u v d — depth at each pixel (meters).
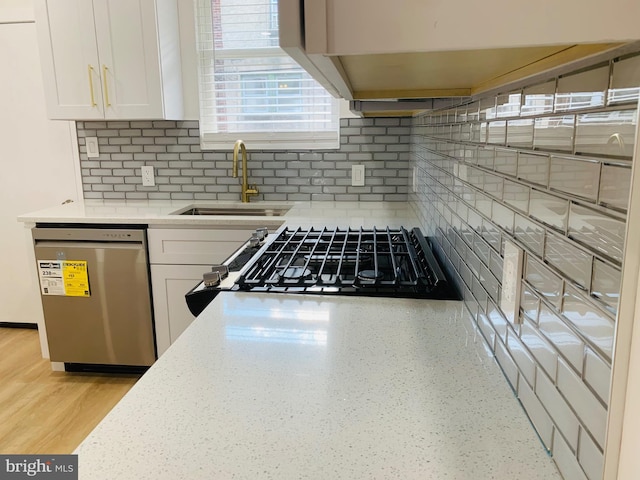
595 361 0.51
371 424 0.72
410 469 0.63
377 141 2.81
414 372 0.87
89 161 3.02
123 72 2.59
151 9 2.52
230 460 0.65
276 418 0.74
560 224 0.61
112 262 2.48
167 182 2.98
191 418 0.74
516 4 0.45
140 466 0.64
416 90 1.09
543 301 0.66
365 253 1.59
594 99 0.52
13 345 3.09
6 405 2.38
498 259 0.88
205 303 1.31
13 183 3.18
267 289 1.31
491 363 0.90
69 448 2.04
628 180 0.45
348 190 2.89
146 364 2.60
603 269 0.49
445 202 1.44
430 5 0.46
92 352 2.61
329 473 0.62
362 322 1.11
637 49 0.44
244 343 1.00
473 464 0.63
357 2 0.47
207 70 2.90
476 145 1.04
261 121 2.92
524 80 0.74
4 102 3.06
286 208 2.82
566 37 0.45
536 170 0.69
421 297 1.26
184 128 2.90
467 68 0.71
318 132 2.88
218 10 2.83
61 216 2.47
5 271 3.31
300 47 0.47
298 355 0.95
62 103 2.65
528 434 0.69
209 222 2.42
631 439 0.44
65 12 2.56
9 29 2.97
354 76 0.83
